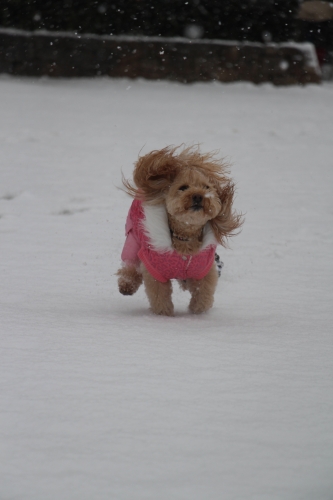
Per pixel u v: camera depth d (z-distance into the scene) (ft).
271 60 87.86
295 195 35.42
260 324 16.53
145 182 17.79
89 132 52.21
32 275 21.34
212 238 17.85
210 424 10.44
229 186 18.10
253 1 89.76
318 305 18.70
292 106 71.41
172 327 15.97
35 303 18.10
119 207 31.73
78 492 8.64
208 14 88.94
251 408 11.04
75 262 23.11
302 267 23.21
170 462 9.35
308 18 102.47
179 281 19.40
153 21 87.45
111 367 12.66
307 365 13.15
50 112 61.11
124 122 57.41
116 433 10.08
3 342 14.01
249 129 56.44
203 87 82.94
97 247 25.17
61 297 19.06
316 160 45.37
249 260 24.08
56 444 9.75
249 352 13.91
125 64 83.71
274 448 9.80
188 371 12.60
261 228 28.84
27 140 48.32
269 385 12.03
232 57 86.17
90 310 17.74
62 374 12.24
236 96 77.66
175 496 8.58
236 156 45.55
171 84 83.41
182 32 88.94
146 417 10.61
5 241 25.57
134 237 18.63
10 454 9.47
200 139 51.01
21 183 35.88
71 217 29.76
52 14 85.10
